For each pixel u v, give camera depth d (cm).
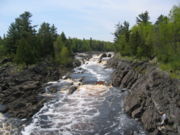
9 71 5566
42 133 2325
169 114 2109
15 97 3644
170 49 3469
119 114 2884
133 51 6581
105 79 5459
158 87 2580
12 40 7269
